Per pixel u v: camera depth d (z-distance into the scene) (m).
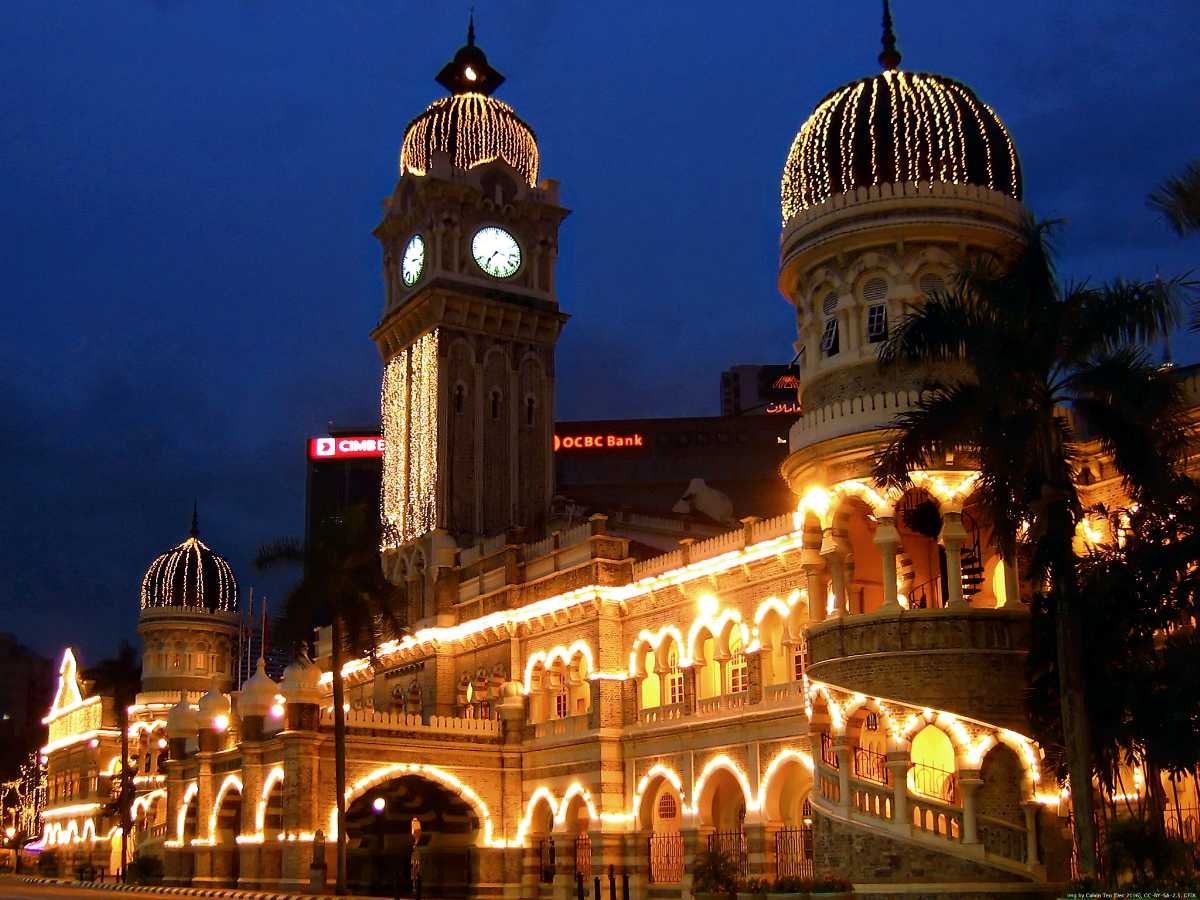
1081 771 32.59
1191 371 41.88
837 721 42.56
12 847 143.25
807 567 45.50
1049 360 34.75
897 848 39.88
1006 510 34.94
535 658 68.25
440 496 78.62
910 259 45.34
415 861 52.38
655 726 59.56
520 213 85.06
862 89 48.09
